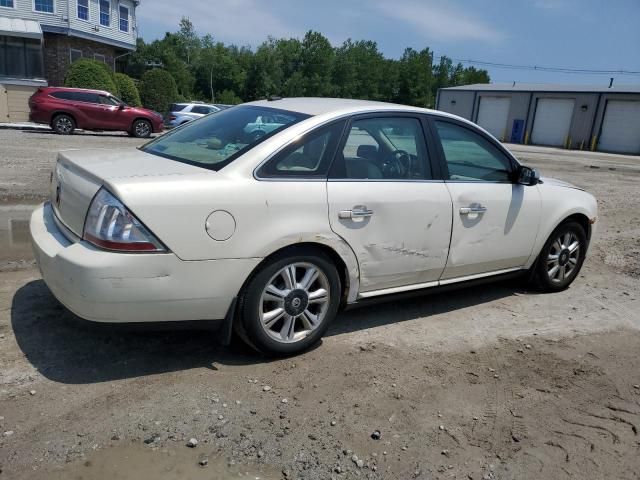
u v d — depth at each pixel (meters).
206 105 26.17
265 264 3.38
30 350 3.49
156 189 3.00
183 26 92.62
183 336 3.86
